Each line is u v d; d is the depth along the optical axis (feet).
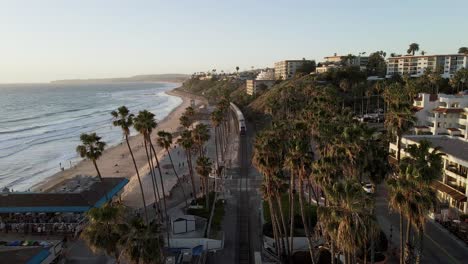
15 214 187.83
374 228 95.30
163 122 617.21
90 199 188.24
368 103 482.69
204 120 622.13
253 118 539.29
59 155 387.34
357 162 139.33
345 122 222.07
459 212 176.04
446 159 189.57
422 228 110.32
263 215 187.73
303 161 134.72
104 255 150.41
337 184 97.50
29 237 169.68
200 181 263.90
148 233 93.81
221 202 215.31
